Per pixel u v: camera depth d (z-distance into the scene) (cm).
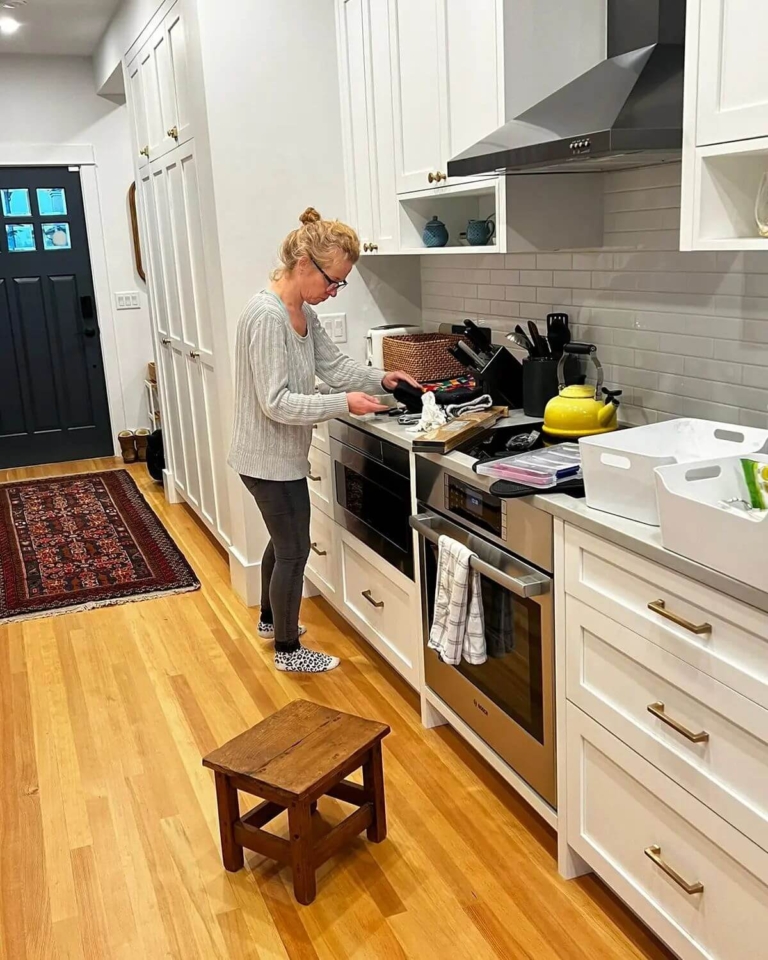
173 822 238
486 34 244
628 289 252
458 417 268
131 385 663
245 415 288
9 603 392
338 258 272
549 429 243
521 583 198
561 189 252
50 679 322
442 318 362
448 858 220
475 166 225
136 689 312
